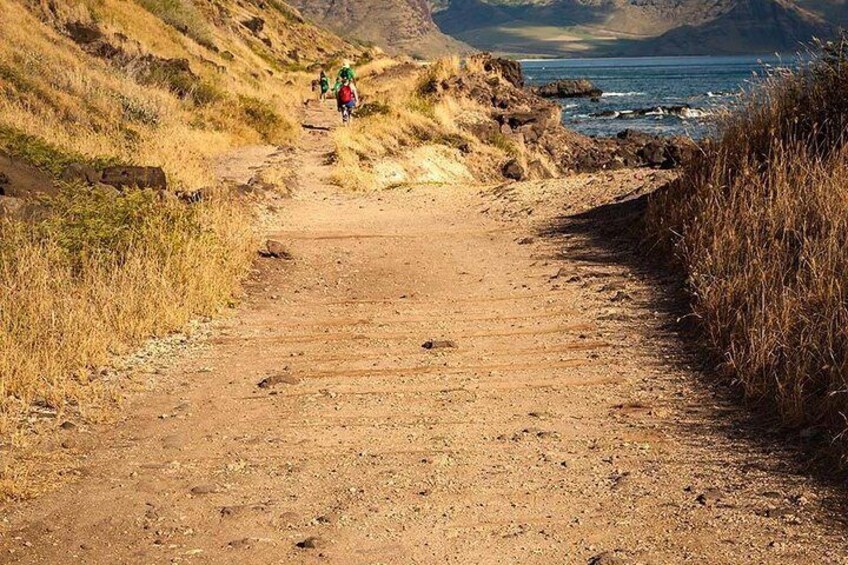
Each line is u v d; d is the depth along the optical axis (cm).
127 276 1134
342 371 945
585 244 1497
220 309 1188
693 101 10512
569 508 622
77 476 693
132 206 1387
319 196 2277
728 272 1066
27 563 558
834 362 757
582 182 2047
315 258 1503
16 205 1336
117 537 593
